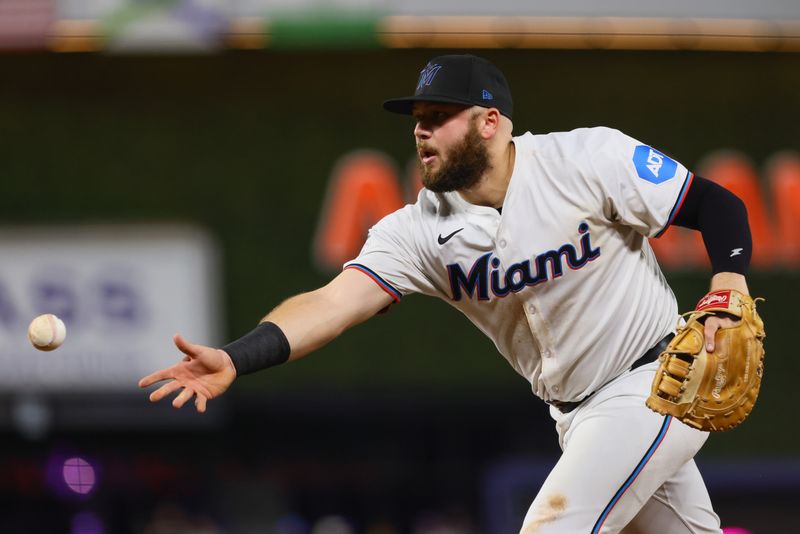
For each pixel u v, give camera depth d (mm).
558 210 12812
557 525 12641
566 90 44000
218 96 43938
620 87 44062
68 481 57750
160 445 58375
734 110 44656
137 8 40844
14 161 44062
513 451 55000
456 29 41188
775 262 45188
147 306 45500
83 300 45375
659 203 12578
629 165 12625
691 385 11820
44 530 57375
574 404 13750
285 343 12914
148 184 44500
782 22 41875
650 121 44812
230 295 45750
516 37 41438
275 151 44500
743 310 11828
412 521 56344
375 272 13648
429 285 13836
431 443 56906
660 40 41781
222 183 44688
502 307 13477
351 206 44719
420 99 12672
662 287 13664
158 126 44062
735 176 44938
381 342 46688
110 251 45156
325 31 40969
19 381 45688
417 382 47219
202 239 45188
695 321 11953
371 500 56938
